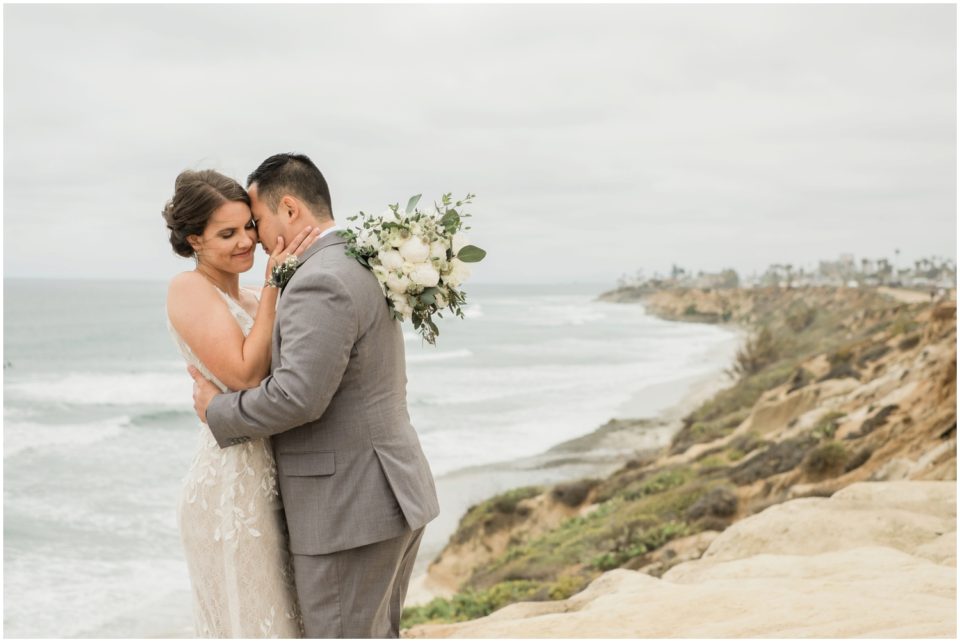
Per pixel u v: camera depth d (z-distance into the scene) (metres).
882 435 15.34
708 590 5.01
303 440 2.84
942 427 14.20
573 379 46.00
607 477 21.45
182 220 2.92
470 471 23.53
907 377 19.45
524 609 5.94
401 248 2.82
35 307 115.94
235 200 2.94
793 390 25.28
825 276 110.62
